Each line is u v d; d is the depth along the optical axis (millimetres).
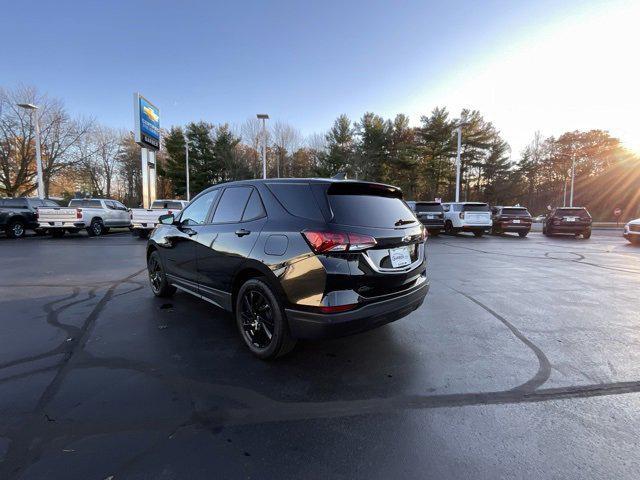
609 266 8523
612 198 50906
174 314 4465
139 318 4305
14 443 2053
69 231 16953
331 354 3369
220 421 2314
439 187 45562
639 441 2164
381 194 3467
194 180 44250
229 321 4227
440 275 7219
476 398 2635
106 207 17125
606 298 5477
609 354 3430
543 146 57125
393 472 1894
